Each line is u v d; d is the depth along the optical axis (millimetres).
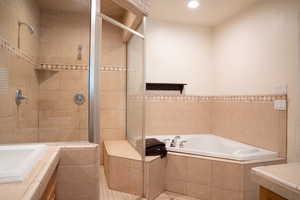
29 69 1834
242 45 2775
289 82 2094
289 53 2096
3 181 709
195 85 3357
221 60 3225
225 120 3078
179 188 2307
